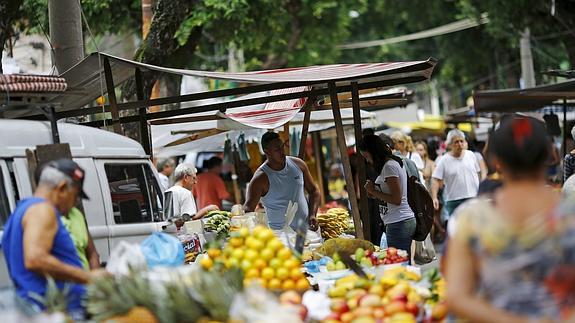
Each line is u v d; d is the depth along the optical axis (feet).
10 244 35.76
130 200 46.55
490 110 118.21
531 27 153.07
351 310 35.96
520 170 26.05
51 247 35.29
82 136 44.75
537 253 25.16
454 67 228.63
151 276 35.47
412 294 36.17
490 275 25.49
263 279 38.14
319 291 40.78
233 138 93.25
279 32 139.33
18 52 102.27
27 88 42.29
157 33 87.97
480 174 90.74
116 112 55.11
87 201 43.65
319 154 100.83
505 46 213.25
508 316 24.73
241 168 104.22
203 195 93.91
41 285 35.53
